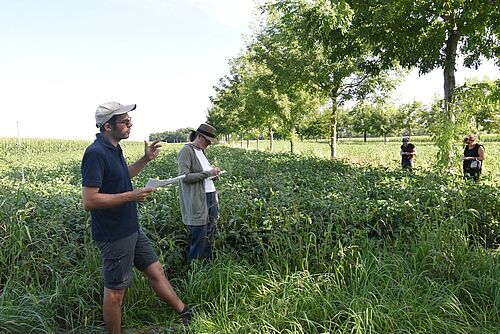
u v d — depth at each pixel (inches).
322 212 202.2
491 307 147.3
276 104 840.9
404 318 131.6
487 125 497.7
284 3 371.6
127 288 141.1
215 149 1104.8
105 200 123.2
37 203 214.8
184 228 199.9
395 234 191.6
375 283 152.4
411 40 390.3
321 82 675.4
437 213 196.1
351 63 639.1
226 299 147.1
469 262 167.2
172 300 143.8
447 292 150.0
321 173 375.9
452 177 281.7
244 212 205.0
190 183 181.2
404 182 277.1
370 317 127.0
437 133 387.9
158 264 144.6
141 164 152.9
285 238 181.5
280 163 535.5
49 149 1999.3
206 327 134.6
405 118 2551.7
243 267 169.3
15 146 1923.0
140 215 205.6
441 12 362.9
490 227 214.7
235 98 1236.5
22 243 164.6
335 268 164.2
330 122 762.2
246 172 436.5
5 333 131.0
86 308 147.9
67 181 458.3
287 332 129.1
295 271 161.3
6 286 147.9
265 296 149.0
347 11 339.9
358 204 206.8
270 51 707.4
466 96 375.9
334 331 127.0
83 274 160.2
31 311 137.6
